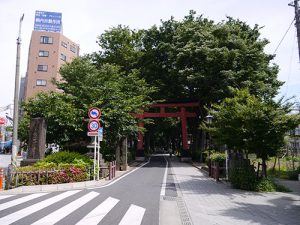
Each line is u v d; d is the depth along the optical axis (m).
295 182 16.72
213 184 15.40
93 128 15.02
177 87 34.06
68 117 18.77
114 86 20.64
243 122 13.36
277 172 20.72
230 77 26.97
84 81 21.77
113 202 9.84
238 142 13.85
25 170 12.95
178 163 34.06
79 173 14.19
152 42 36.16
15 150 13.50
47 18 52.69
